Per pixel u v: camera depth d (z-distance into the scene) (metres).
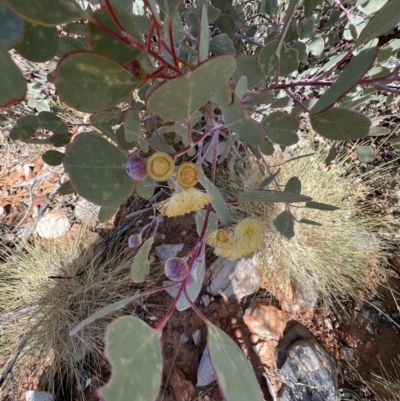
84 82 0.23
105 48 0.25
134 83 0.24
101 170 0.33
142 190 0.40
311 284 0.92
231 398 0.25
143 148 0.38
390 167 1.00
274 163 1.00
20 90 0.19
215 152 0.44
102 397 0.22
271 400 0.79
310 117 0.34
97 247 0.95
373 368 0.85
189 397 0.79
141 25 0.47
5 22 0.26
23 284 0.94
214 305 0.89
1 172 1.09
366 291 0.95
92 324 0.87
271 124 0.44
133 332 0.25
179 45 0.53
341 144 1.08
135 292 0.89
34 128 0.57
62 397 0.81
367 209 1.06
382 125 1.02
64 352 0.84
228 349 0.29
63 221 0.99
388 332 0.89
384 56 0.52
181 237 0.96
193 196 0.31
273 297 0.92
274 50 0.46
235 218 0.99
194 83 0.22
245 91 0.41
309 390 0.76
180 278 0.32
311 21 0.62
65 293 0.91
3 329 0.89
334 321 0.90
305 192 0.99
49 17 0.21
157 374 0.25
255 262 0.93
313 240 0.98
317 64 0.87
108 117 0.48
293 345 0.82
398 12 0.29
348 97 0.69
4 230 1.00
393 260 0.99
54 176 1.08
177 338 0.85
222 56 0.21
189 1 0.80
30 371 0.84
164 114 0.25
